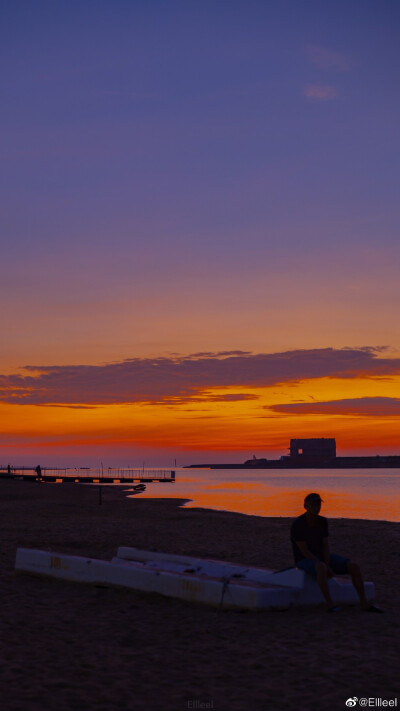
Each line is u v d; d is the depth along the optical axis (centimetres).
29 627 661
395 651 584
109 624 684
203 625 680
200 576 810
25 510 2634
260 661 555
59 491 5716
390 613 745
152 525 1883
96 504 3562
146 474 17088
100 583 860
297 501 4553
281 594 738
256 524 2030
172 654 577
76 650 582
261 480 12912
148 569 839
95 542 1426
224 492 6525
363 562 1209
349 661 554
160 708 440
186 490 7181
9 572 997
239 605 737
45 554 935
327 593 738
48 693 462
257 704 450
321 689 483
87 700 451
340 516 3133
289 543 1461
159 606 769
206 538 1553
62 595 826
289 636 637
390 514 3278
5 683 478
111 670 525
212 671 528
